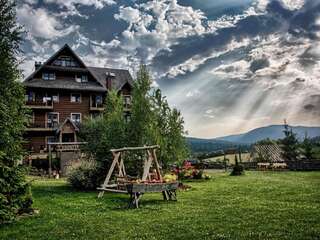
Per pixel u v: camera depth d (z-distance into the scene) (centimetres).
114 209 1554
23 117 1472
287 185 2278
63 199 1888
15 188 1341
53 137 5225
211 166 5034
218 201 1655
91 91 5500
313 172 3828
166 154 2634
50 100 5281
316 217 1183
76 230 1141
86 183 2325
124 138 2512
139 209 1526
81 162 2472
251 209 1384
